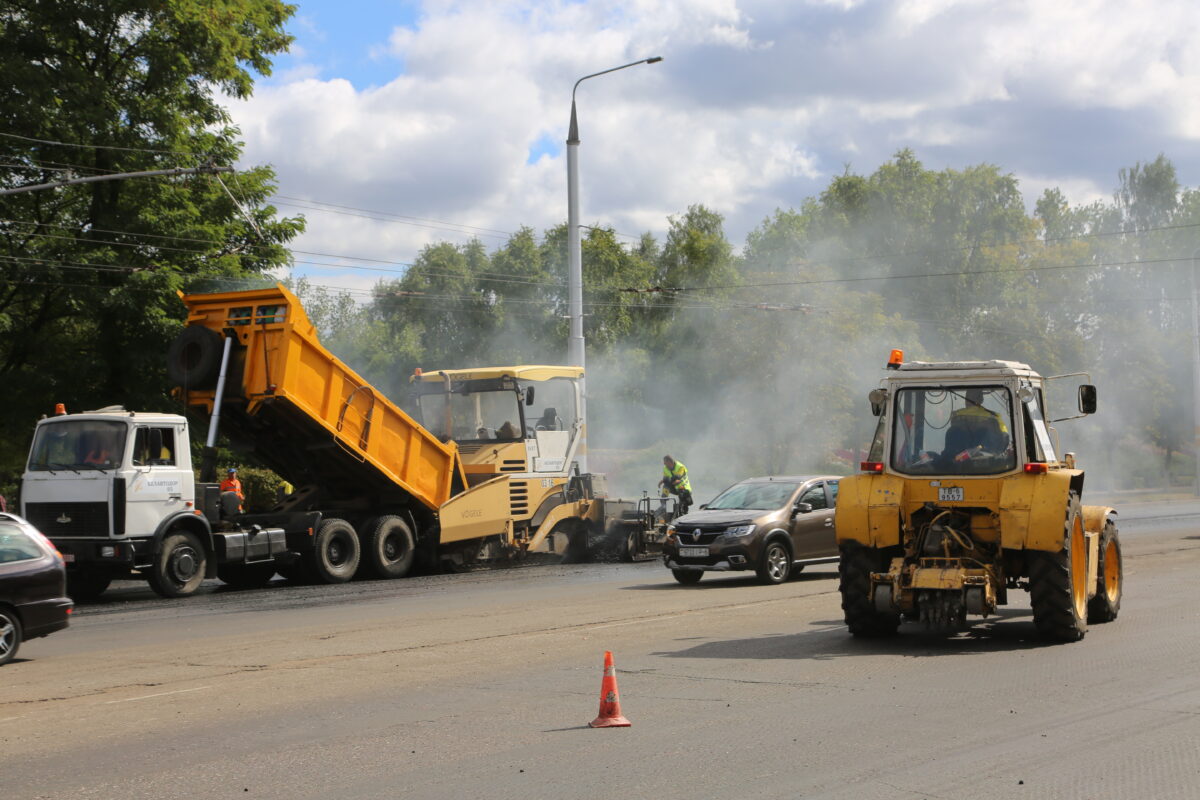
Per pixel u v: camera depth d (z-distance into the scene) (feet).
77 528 59.21
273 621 47.83
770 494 61.72
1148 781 20.40
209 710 28.66
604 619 45.06
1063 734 24.08
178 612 53.01
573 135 95.09
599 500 78.79
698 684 30.73
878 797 19.66
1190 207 250.57
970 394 37.65
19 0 97.45
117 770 22.70
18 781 22.00
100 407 99.04
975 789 20.07
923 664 33.35
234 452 70.85
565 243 229.86
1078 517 37.88
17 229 98.89
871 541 37.45
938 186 243.81
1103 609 40.73
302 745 24.50
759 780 20.89
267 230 108.88
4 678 34.68
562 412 78.95
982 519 37.19
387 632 42.75
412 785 21.08
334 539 66.28
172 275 96.53
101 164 101.35
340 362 65.16
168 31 102.01
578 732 25.18
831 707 27.35
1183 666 32.04
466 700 29.22
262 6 109.29
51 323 105.91
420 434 70.03
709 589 56.70
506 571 72.13
